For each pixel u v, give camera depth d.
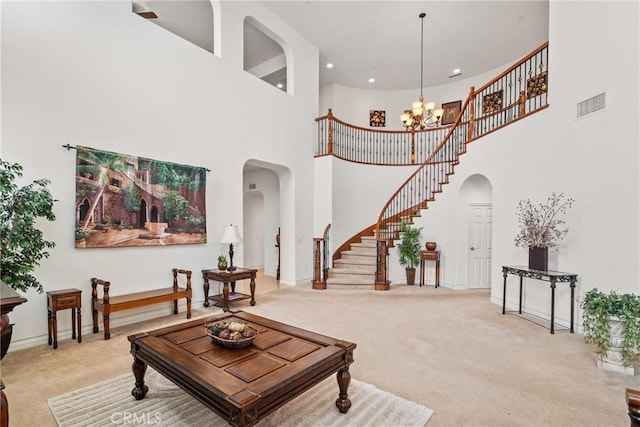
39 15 3.54
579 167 3.98
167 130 4.72
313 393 2.54
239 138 5.80
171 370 2.08
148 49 4.52
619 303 2.96
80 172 3.80
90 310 3.91
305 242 7.38
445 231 6.96
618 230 3.50
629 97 3.40
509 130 5.20
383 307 5.23
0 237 2.82
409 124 7.14
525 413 2.30
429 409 2.33
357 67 8.61
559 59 4.31
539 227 4.39
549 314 4.45
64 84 3.71
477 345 3.58
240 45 5.86
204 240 5.14
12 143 3.35
